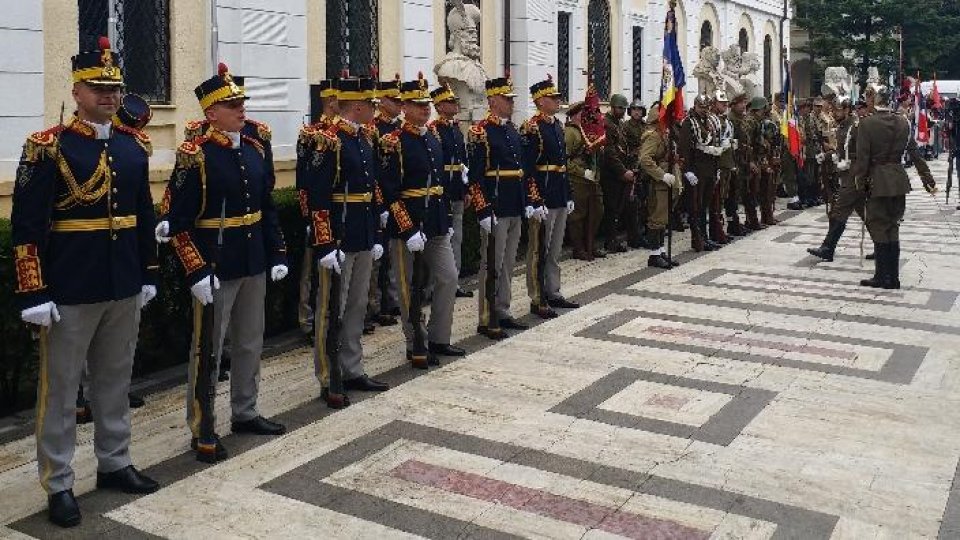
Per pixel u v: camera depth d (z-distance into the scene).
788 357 7.53
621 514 4.74
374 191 6.62
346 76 7.62
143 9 8.90
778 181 17.52
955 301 9.54
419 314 7.19
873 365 7.31
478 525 4.62
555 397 6.53
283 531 4.56
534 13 15.22
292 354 7.72
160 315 7.05
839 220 11.67
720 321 8.70
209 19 9.45
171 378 6.97
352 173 6.39
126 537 4.50
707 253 12.48
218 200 5.47
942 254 12.49
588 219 11.74
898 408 6.32
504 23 14.82
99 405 4.98
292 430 5.91
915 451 5.57
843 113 15.77
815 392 6.66
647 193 12.01
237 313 5.77
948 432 5.89
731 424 6.01
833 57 32.81
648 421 6.06
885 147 9.97
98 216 4.76
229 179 5.48
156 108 8.98
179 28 9.18
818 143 17.28
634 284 10.40
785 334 8.24
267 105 10.24
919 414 6.21
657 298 9.69
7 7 7.52
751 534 4.54
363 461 5.41
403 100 7.07
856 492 5.01
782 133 16.33
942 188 21.94
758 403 6.41
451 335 8.20
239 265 5.58
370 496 4.95
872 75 26.91
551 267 9.16
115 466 5.00
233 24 9.78
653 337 8.13
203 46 9.46
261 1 10.09
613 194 12.23
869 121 10.00
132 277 4.92
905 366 7.29
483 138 7.94
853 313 9.02
